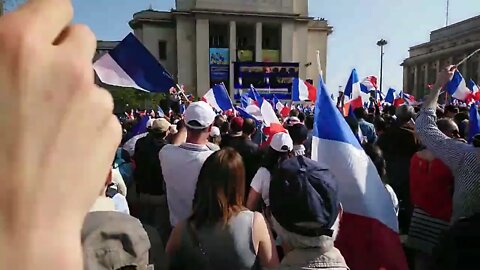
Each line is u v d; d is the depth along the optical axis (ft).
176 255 9.25
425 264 13.41
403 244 15.30
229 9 228.43
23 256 1.44
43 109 1.41
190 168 13.24
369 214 9.56
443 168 12.97
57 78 1.41
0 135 1.38
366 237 9.46
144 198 18.45
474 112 23.40
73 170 1.49
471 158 10.73
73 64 1.43
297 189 7.15
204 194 9.17
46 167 1.44
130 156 22.80
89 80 1.49
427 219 13.41
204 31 226.58
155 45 233.55
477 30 204.54
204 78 226.99
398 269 9.39
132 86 18.84
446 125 17.81
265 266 9.21
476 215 8.92
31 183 1.43
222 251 8.87
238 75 143.95
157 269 8.03
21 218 1.43
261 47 233.55
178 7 229.86
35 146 1.42
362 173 9.79
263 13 231.71
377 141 20.71
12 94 1.37
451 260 8.74
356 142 10.09
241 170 9.31
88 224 5.70
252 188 14.30
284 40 235.40
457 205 10.98
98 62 18.69
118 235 5.66
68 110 1.45
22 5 1.44
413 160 14.05
